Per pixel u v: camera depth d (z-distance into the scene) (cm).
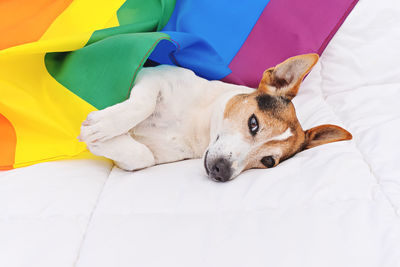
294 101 206
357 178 139
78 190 134
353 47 223
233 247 109
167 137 168
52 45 155
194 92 172
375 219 118
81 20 179
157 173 149
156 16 190
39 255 107
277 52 203
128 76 154
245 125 153
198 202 128
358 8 232
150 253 108
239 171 148
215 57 185
